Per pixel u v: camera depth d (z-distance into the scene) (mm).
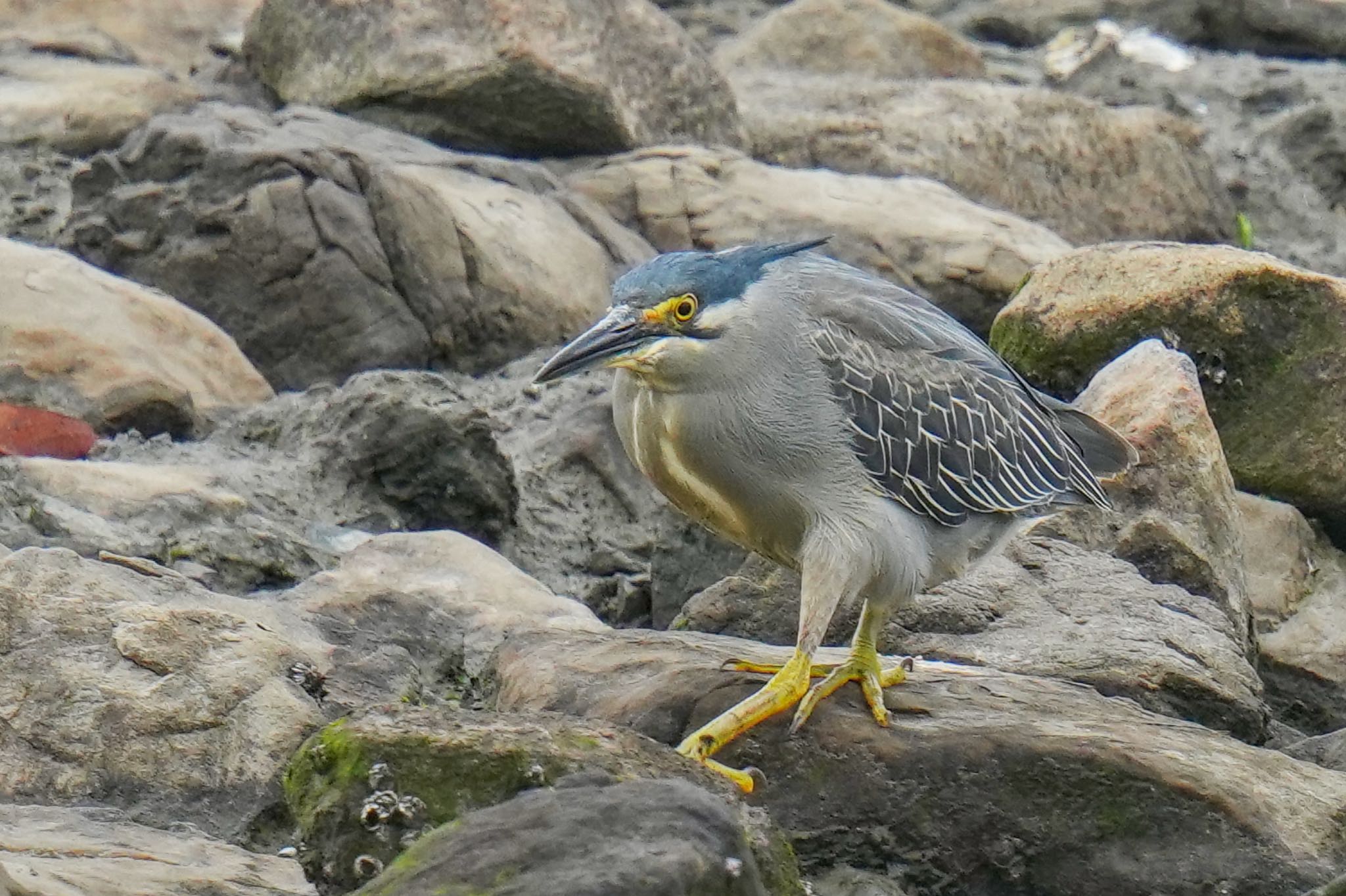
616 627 12531
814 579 9016
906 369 9430
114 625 9047
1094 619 10805
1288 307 13773
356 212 15406
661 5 26656
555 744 7633
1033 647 10453
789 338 9062
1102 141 21391
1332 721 12852
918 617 10664
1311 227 22688
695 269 8906
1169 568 11953
